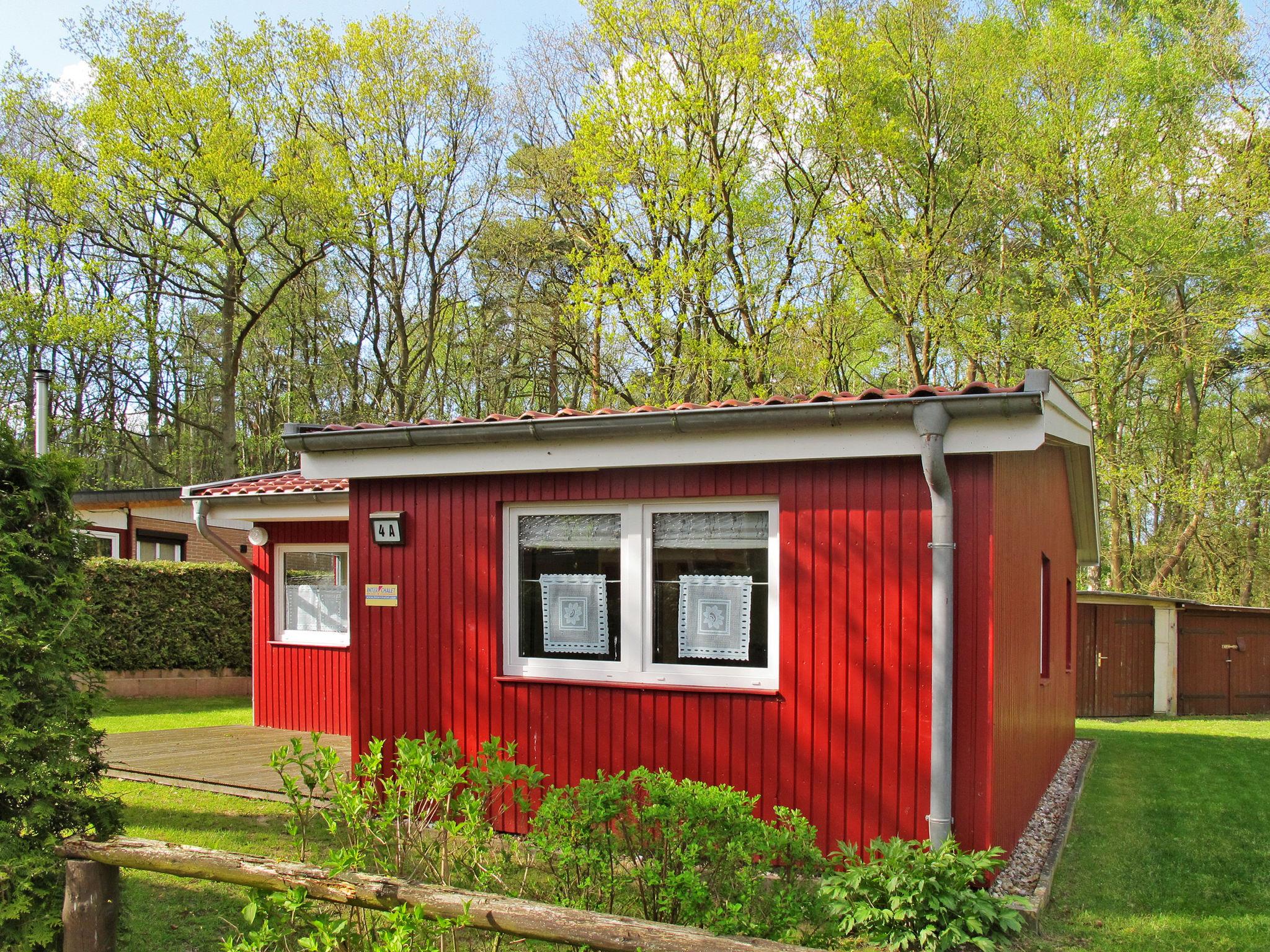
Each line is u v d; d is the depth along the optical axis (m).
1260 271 18.77
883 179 19.34
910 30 18.67
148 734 11.32
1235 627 19.66
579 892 4.42
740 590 6.27
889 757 5.72
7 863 3.96
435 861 4.39
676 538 6.47
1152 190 19.19
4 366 22.75
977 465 5.57
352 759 7.31
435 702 7.07
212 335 28.03
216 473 30.06
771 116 18.09
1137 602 18.22
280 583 12.19
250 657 16.75
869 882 4.80
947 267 19.50
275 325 27.59
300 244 22.62
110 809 4.48
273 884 3.53
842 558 5.91
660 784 4.58
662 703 6.34
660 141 17.84
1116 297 19.48
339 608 11.62
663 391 18.55
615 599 6.62
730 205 18.83
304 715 11.77
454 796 6.81
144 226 21.95
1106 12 20.77
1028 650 7.11
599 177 18.64
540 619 6.84
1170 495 21.75
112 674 15.00
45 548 4.36
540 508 6.88
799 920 4.21
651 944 2.99
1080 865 6.60
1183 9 20.31
